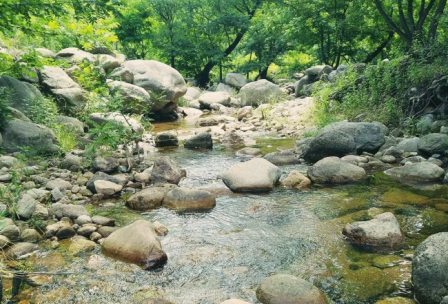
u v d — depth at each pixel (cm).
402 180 677
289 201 593
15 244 439
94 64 962
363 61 2364
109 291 364
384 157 806
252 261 416
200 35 3023
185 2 2819
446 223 492
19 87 954
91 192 627
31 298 351
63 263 411
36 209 508
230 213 551
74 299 351
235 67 3234
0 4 683
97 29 948
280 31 2553
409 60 1073
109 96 924
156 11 2833
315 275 384
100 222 500
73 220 511
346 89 1262
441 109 949
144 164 799
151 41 2917
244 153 899
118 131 826
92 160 754
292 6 2217
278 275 363
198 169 777
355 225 464
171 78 1484
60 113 1105
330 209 557
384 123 1026
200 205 571
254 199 605
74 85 1172
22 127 785
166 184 653
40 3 704
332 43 2338
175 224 516
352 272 388
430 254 337
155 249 412
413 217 514
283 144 1012
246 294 357
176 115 1565
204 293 360
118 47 2794
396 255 417
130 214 550
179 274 393
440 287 320
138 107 1308
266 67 3052
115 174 724
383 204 567
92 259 415
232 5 3020
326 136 822
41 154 782
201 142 977
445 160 751
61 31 816
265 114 1442
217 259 421
